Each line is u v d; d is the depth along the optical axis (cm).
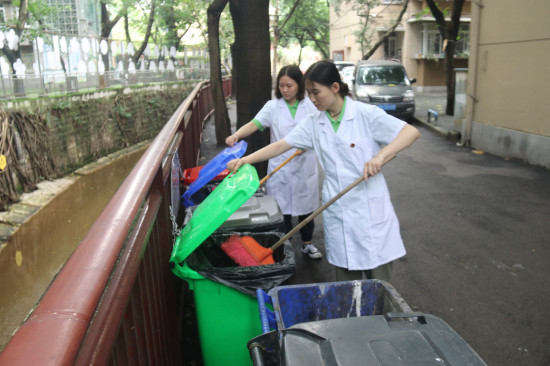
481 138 970
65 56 1249
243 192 235
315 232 536
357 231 271
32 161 973
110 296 138
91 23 1856
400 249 283
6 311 574
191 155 624
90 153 1237
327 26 4144
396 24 2027
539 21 777
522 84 835
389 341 142
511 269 436
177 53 2336
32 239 764
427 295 393
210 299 234
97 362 115
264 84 649
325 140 274
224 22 2625
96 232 146
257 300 224
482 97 962
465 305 376
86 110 1214
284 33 3978
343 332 147
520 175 759
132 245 171
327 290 220
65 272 122
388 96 1377
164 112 1773
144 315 183
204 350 242
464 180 743
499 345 323
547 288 399
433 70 2758
